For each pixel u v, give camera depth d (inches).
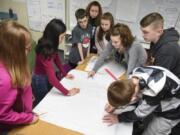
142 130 68.6
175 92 50.6
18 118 44.5
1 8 152.4
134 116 48.9
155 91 46.0
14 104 45.9
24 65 42.4
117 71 72.0
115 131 46.9
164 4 106.8
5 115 42.1
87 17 92.0
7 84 39.6
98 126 47.9
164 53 55.7
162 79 48.0
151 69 51.3
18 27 40.4
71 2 127.2
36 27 149.1
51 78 59.2
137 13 114.0
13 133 45.3
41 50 59.3
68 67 92.3
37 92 71.3
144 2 109.9
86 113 51.8
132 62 66.2
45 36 60.4
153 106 48.6
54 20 62.1
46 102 55.7
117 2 115.4
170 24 111.1
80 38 93.0
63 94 59.2
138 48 65.8
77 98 57.6
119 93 43.7
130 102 48.4
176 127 68.8
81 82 65.4
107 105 54.2
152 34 56.9
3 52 40.3
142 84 47.1
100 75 69.6
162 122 57.4
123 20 119.4
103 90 61.3
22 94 45.5
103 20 85.5
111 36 66.1
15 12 149.3
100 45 90.9
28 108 48.5
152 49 62.6
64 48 136.2
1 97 39.8
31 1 138.9
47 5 135.9
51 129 46.3
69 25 137.0
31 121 47.6
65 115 51.1
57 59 73.5
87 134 45.6
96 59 82.5
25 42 41.0
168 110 54.7
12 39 39.3
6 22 41.1
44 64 60.7
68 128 46.9
